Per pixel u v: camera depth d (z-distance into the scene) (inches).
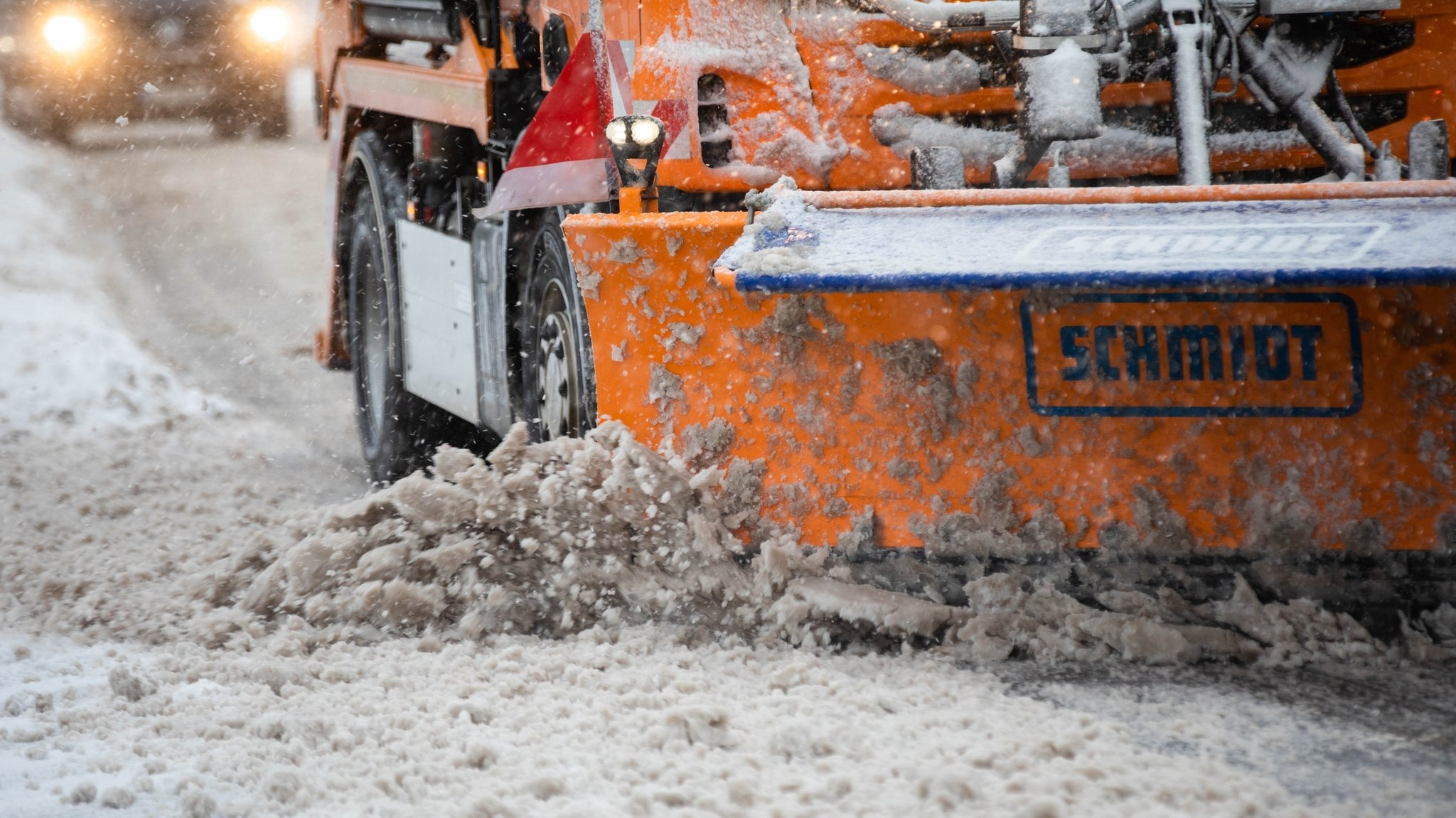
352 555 407.2
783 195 370.9
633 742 304.7
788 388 381.1
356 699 339.0
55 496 610.9
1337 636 360.2
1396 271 303.9
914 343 372.2
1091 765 284.5
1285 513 366.0
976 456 374.9
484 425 562.3
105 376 850.1
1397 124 461.4
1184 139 415.5
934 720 316.5
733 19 438.6
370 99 687.1
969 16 430.6
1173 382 364.2
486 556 394.9
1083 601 374.3
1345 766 294.4
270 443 757.9
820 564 380.5
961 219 354.6
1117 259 322.0
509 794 278.1
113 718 334.3
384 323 678.5
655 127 403.9
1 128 1760.6
